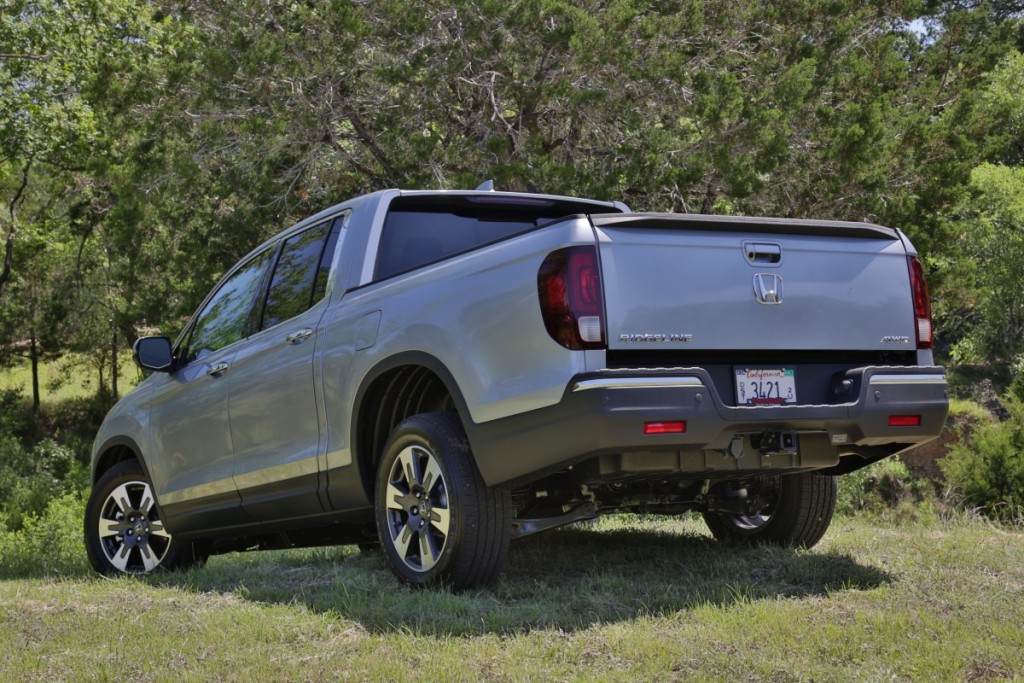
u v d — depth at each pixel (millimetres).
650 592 4941
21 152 25016
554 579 5375
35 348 33000
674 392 4379
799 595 4797
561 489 5320
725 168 14617
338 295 5719
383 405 5438
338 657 3883
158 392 7035
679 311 4551
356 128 16625
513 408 4562
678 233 4629
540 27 15102
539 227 4652
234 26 16016
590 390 4293
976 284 20047
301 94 15719
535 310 4496
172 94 16953
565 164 15406
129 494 7250
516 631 4164
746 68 16797
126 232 18391
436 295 5023
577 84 15453
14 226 29812
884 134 15672
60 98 22719
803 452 4824
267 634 4297
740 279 4703
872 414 4820
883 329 5043
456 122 16234
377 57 15859
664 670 3582
